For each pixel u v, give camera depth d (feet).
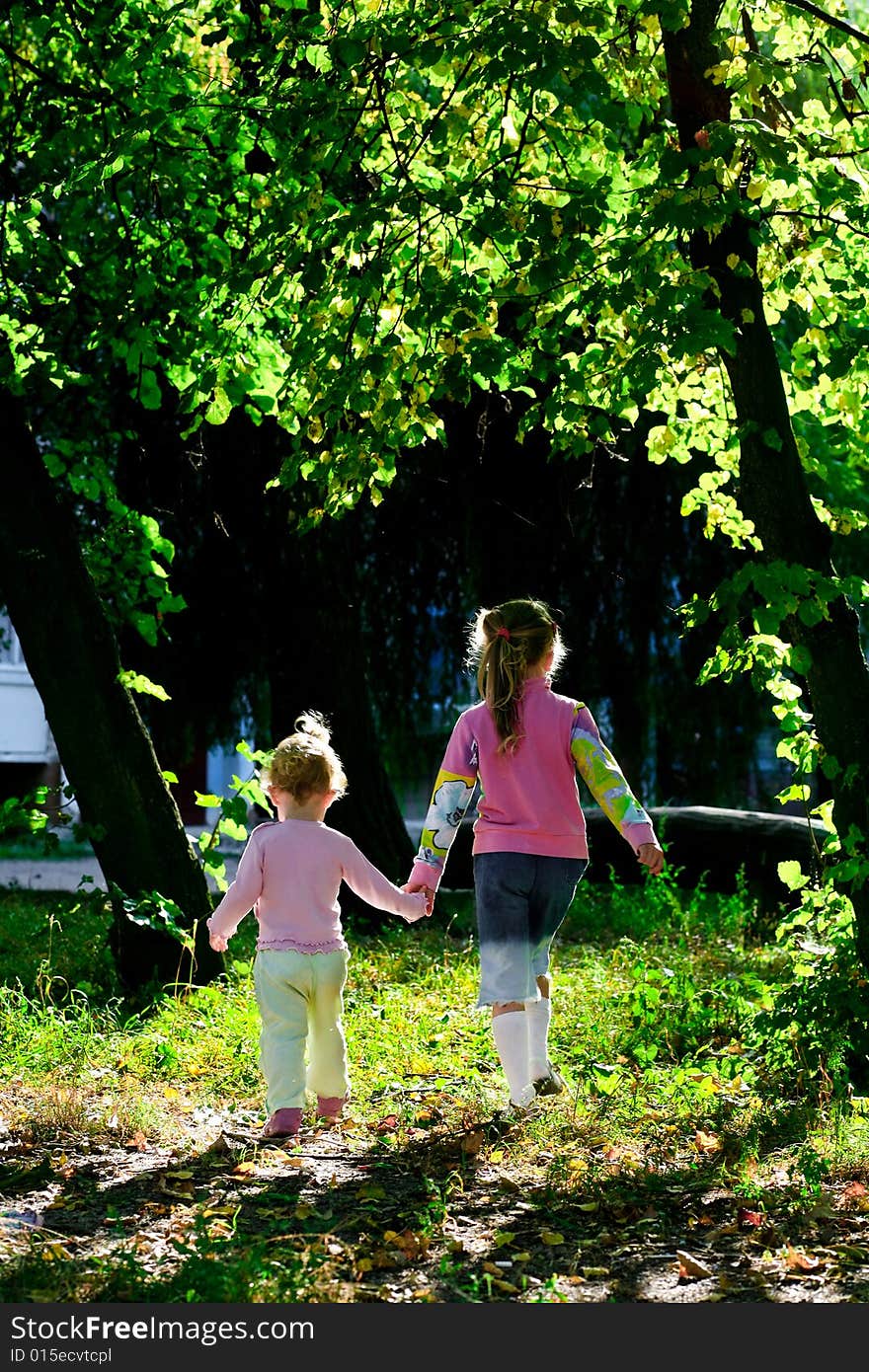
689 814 43.32
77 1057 20.74
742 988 26.63
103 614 26.76
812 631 19.44
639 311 17.89
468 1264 13.46
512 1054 17.38
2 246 25.62
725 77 18.03
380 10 20.71
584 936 37.19
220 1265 12.43
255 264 19.79
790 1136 17.60
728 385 23.09
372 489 21.03
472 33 18.13
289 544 38.65
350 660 39.78
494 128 20.02
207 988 23.95
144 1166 16.40
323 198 19.20
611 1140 17.46
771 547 19.66
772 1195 15.30
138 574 30.30
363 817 39.63
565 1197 15.49
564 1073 20.16
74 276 26.89
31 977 27.71
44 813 25.99
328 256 20.02
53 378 26.11
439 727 55.31
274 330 26.03
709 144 16.85
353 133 19.52
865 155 21.71
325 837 17.93
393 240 19.43
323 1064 17.83
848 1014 19.53
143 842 26.17
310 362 19.94
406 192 18.47
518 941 17.62
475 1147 17.08
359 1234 14.15
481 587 52.13
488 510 50.75
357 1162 16.67
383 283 19.40
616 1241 14.19
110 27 24.67
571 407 18.69
